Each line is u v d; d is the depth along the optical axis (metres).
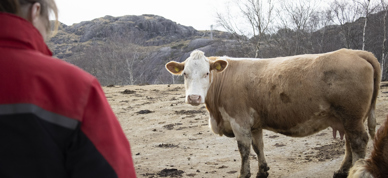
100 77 50.44
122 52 51.12
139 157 6.84
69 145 1.04
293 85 4.38
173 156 6.70
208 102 5.16
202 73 4.79
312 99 4.29
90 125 1.04
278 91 4.50
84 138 1.03
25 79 0.98
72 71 1.07
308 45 32.66
